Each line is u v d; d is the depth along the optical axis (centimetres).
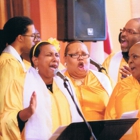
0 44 832
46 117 709
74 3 857
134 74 757
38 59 731
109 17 1086
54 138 624
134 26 873
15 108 707
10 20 821
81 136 634
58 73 704
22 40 814
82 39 866
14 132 698
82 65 802
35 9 973
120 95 755
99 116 797
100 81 812
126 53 892
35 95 695
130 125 652
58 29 877
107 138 653
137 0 1100
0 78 766
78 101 751
